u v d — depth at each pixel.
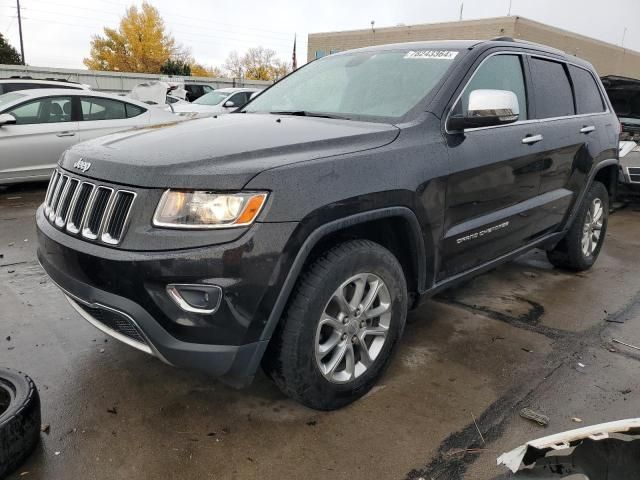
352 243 2.52
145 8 47.78
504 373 3.09
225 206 2.12
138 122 8.49
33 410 2.30
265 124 2.91
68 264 2.37
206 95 15.20
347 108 3.26
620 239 6.32
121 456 2.32
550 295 4.37
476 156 3.09
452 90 3.08
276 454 2.36
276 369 2.40
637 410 2.75
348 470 2.27
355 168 2.46
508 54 3.61
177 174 2.17
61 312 3.72
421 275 2.92
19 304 3.83
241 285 2.13
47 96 7.71
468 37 30.38
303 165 2.31
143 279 2.12
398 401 2.77
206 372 2.25
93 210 2.35
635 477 1.62
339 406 2.65
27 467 2.24
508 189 3.44
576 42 32.25
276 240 2.16
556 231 4.35
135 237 2.16
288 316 2.33
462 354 3.30
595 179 4.89
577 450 1.64
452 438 2.49
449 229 3.02
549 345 3.46
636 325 3.82
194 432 2.49
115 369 3.00
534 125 3.70
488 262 3.52
